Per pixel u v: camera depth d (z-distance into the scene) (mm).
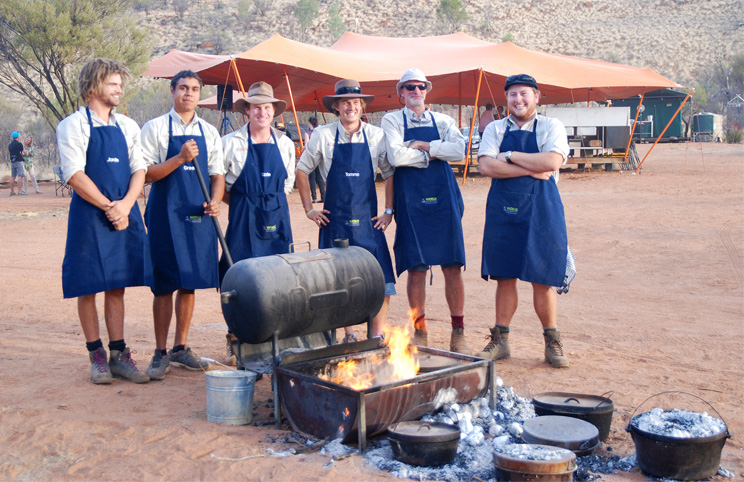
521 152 5754
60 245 13797
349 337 6422
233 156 5848
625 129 24391
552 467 3422
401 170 6102
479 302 8555
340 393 4152
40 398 5051
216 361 5926
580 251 11320
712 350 6324
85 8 26438
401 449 3881
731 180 20438
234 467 3891
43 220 17281
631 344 6602
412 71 6062
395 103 28891
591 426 3988
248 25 97562
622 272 9844
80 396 5098
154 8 99125
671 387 5289
